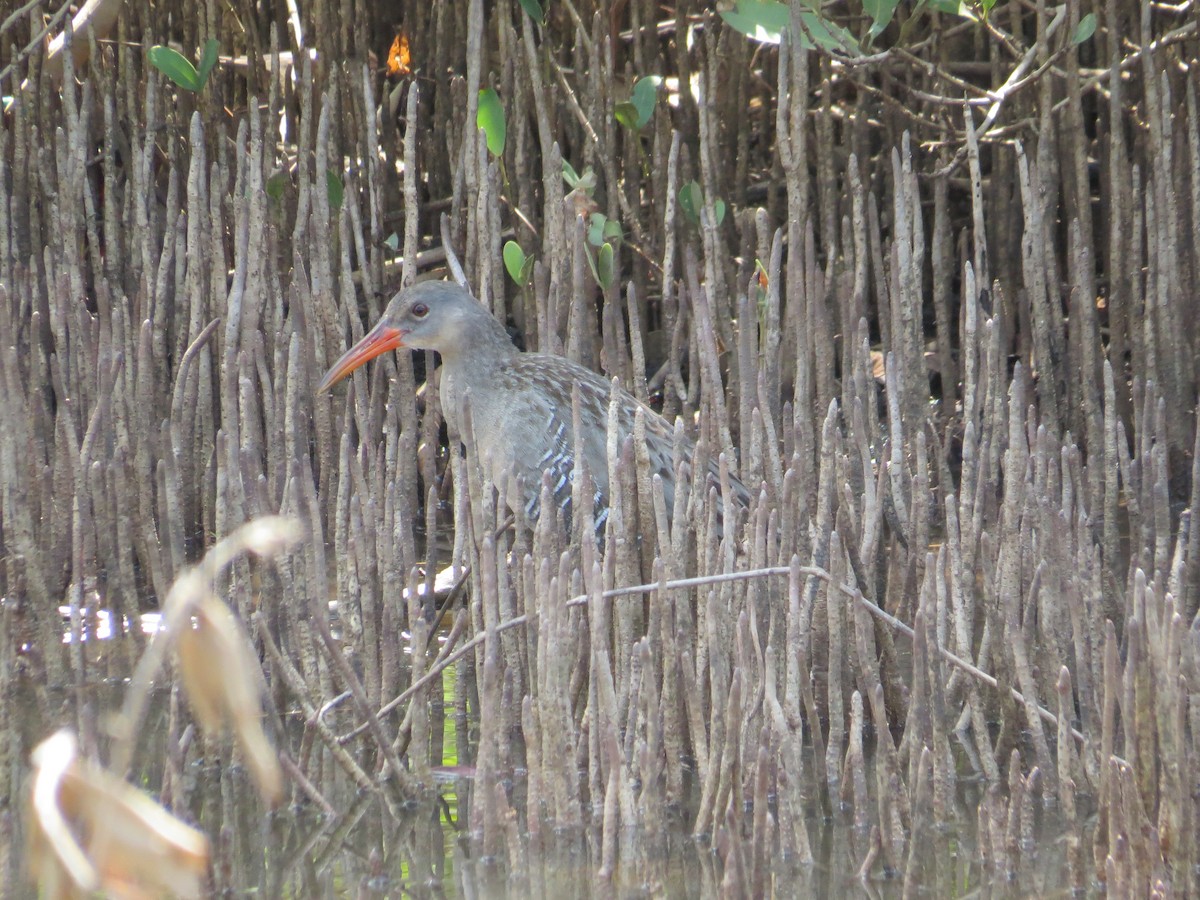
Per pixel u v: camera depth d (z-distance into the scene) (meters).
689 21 14.11
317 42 13.83
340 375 11.35
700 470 8.62
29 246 13.55
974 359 11.58
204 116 14.04
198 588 3.18
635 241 13.89
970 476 9.83
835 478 9.97
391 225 14.46
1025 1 13.64
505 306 13.94
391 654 8.91
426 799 8.38
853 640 9.05
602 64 13.89
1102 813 7.41
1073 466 9.45
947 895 7.38
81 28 13.62
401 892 7.43
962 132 13.73
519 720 8.91
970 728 9.03
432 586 10.45
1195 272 13.07
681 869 7.55
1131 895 7.06
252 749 3.13
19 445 9.10
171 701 8.17
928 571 7.89
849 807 8.23
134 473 11.12
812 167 15.10
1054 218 13.04
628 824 7.49
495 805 7.72
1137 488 10.80
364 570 8.88
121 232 13.78
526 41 12.33
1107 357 13.94
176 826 3.18
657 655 8.25
